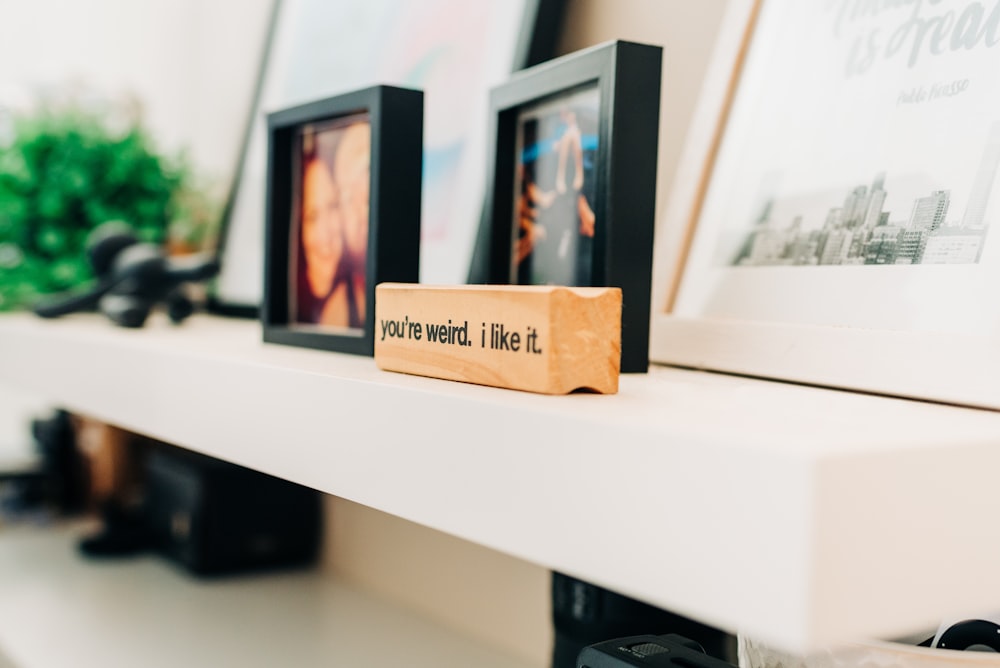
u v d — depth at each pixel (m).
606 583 0.32
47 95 1.39
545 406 0.35
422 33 0.91
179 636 0.89
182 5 1.50
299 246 0.72
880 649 0.35
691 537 0.29
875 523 0.27
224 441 0.58
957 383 0.43
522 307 0.40
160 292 1.02
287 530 1.11
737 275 0.58
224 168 1.38
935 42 0.50
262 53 1.25
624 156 0.51
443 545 0.92
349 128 0.66
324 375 0.47
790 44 0.59
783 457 0.26
